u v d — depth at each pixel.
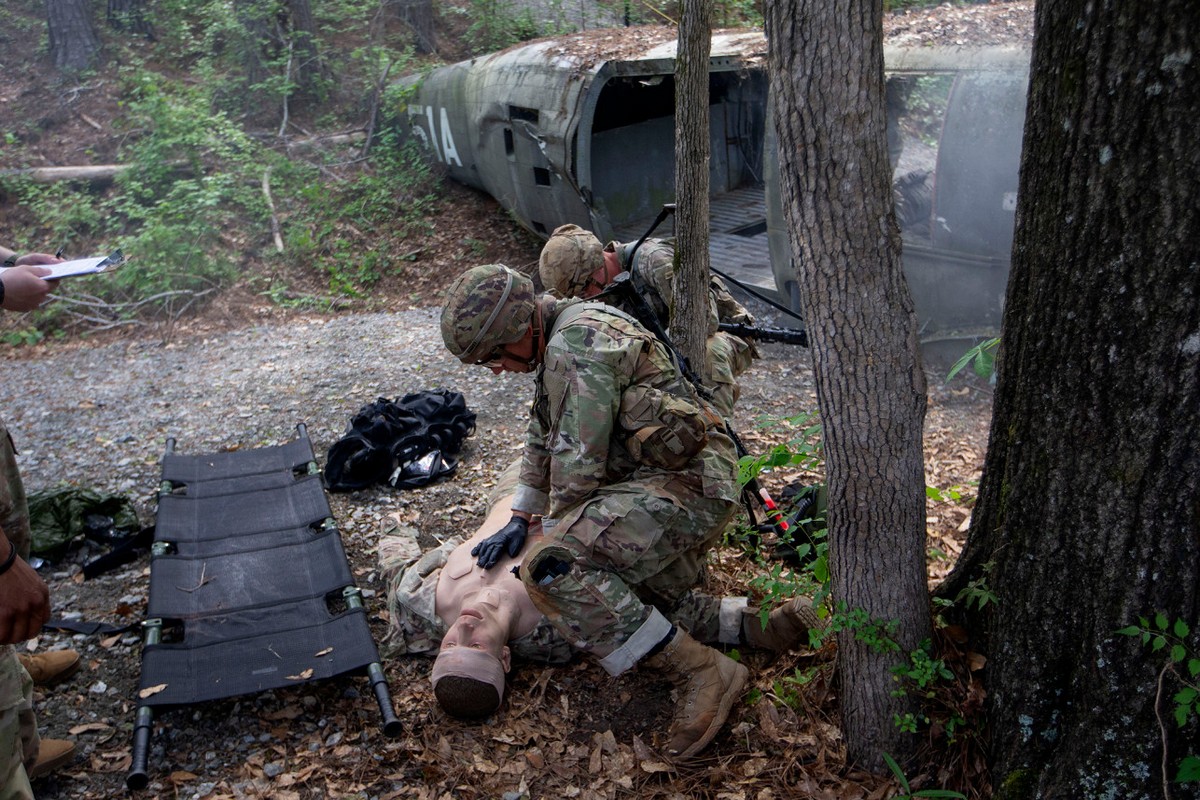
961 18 6.68
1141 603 2.05
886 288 2.23
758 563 3.83
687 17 3.25
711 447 2.95
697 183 3.43
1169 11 1.79
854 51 2.04
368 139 12.01
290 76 13.15
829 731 2.86
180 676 3.10
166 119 11.10
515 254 9.92
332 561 3.79
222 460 4.79
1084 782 2.18
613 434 2.92
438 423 5.13
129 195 10.52
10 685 2.29
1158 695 1.97
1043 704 2.30
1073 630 2.20
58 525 4.38
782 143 2.18
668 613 3.29
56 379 7.44
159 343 8.34
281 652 3.22
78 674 3.46
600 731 3.06
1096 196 1.97
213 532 4.07
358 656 3.18
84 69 13.31
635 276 3.92
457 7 16.02
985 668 2.58
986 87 5.54
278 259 10.01
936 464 4.96
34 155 11.74
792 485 4.23
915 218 6.31
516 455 5.23
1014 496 2.31
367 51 13.38
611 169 8.69
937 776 2.58
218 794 2.84
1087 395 2.06
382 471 4.90
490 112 8.89
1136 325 1.95
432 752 2.98
